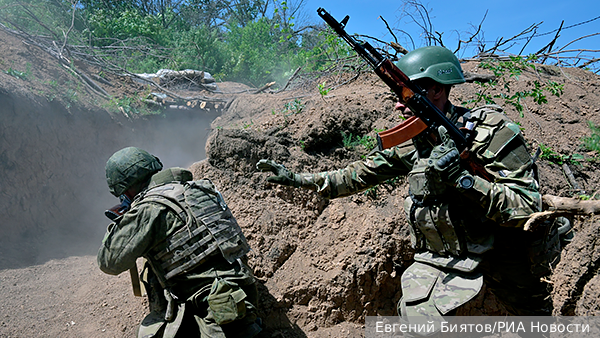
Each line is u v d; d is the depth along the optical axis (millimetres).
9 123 5211
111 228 2789
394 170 2855
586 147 4246
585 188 3992
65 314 3508
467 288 2396
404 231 3596
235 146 4000
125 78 8414
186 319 2742
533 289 2688
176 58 11750
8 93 5371
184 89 9039
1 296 3637
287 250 3682
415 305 2457
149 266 2895
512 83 5051
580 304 2883
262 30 14531
